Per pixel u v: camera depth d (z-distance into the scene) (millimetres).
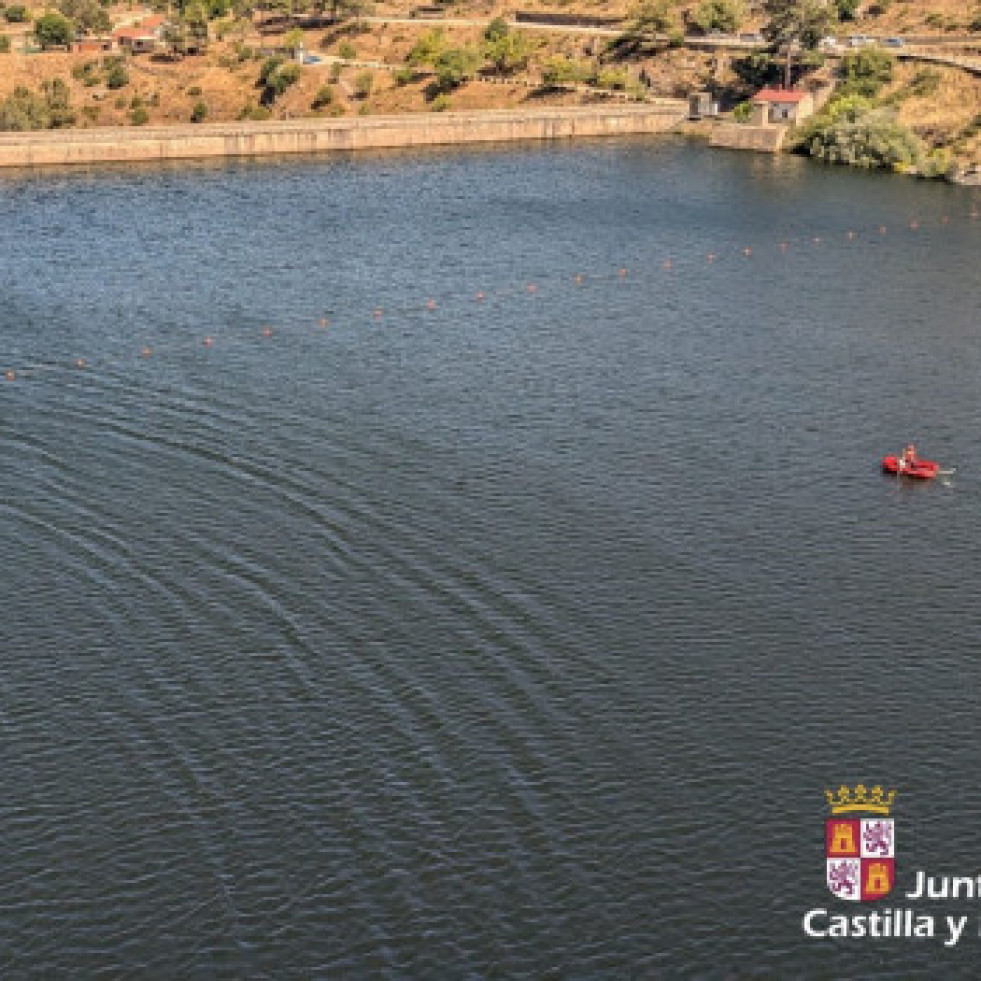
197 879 81750
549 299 192375
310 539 119312
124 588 111062
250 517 122875
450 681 100188
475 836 85312
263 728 94688
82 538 118562
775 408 152125
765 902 81375
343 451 137375
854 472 136375
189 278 198625
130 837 84875
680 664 103312
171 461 134000
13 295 188625
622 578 114875
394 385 156750
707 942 78375
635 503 128375
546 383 158500
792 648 105750
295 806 87562
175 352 166500
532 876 82438
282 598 110062
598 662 103125
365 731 94500
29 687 98625
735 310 188750
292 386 155500
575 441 141750
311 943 77562
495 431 143625
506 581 113688
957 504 130125
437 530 121688
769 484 133125
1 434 139750
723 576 115812
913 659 104812
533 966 76375
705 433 144750
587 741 94250
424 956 76812
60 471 131250
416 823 86312
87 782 89375
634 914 80062
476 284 199000
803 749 94188
